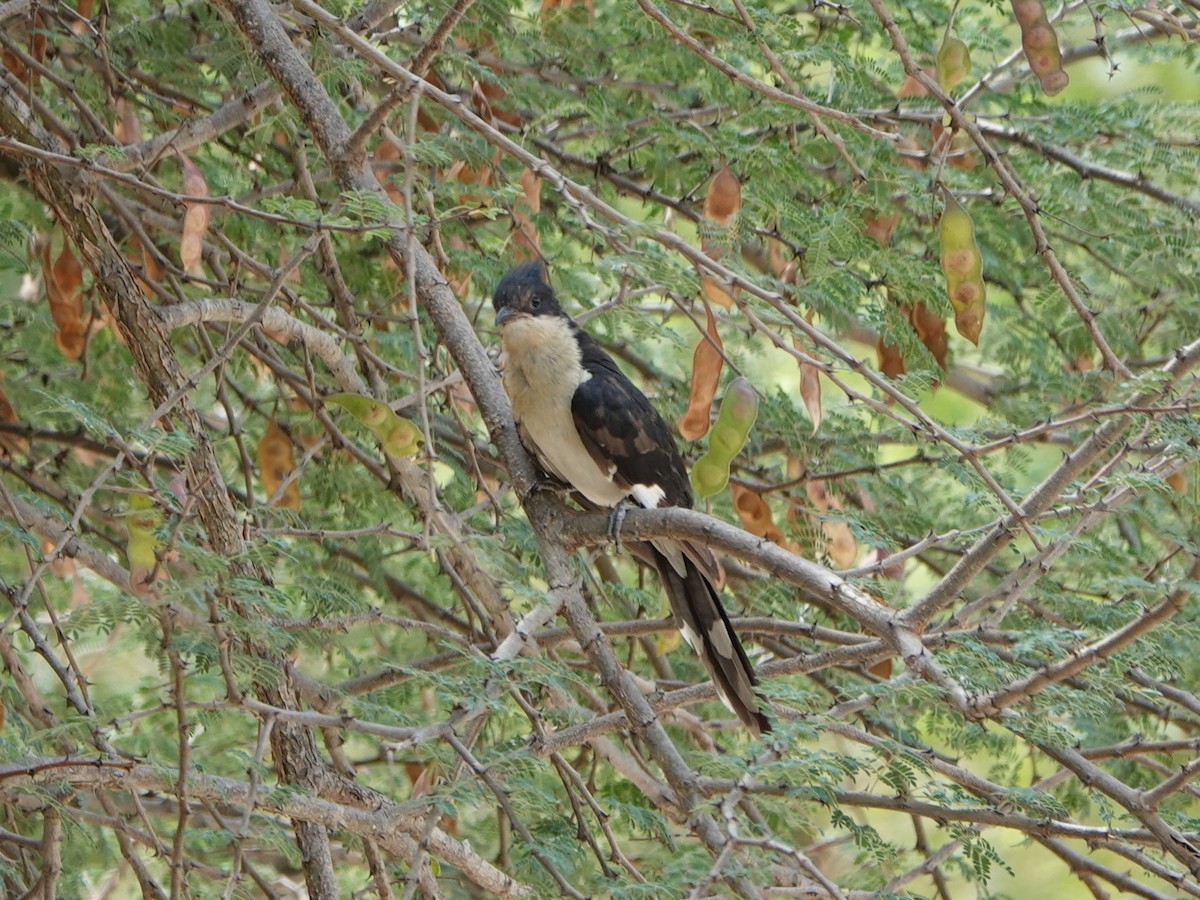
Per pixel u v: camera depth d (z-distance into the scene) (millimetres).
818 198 11812
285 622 8688
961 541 10898
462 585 10914
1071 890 16625
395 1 10430
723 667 9836
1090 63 16891
